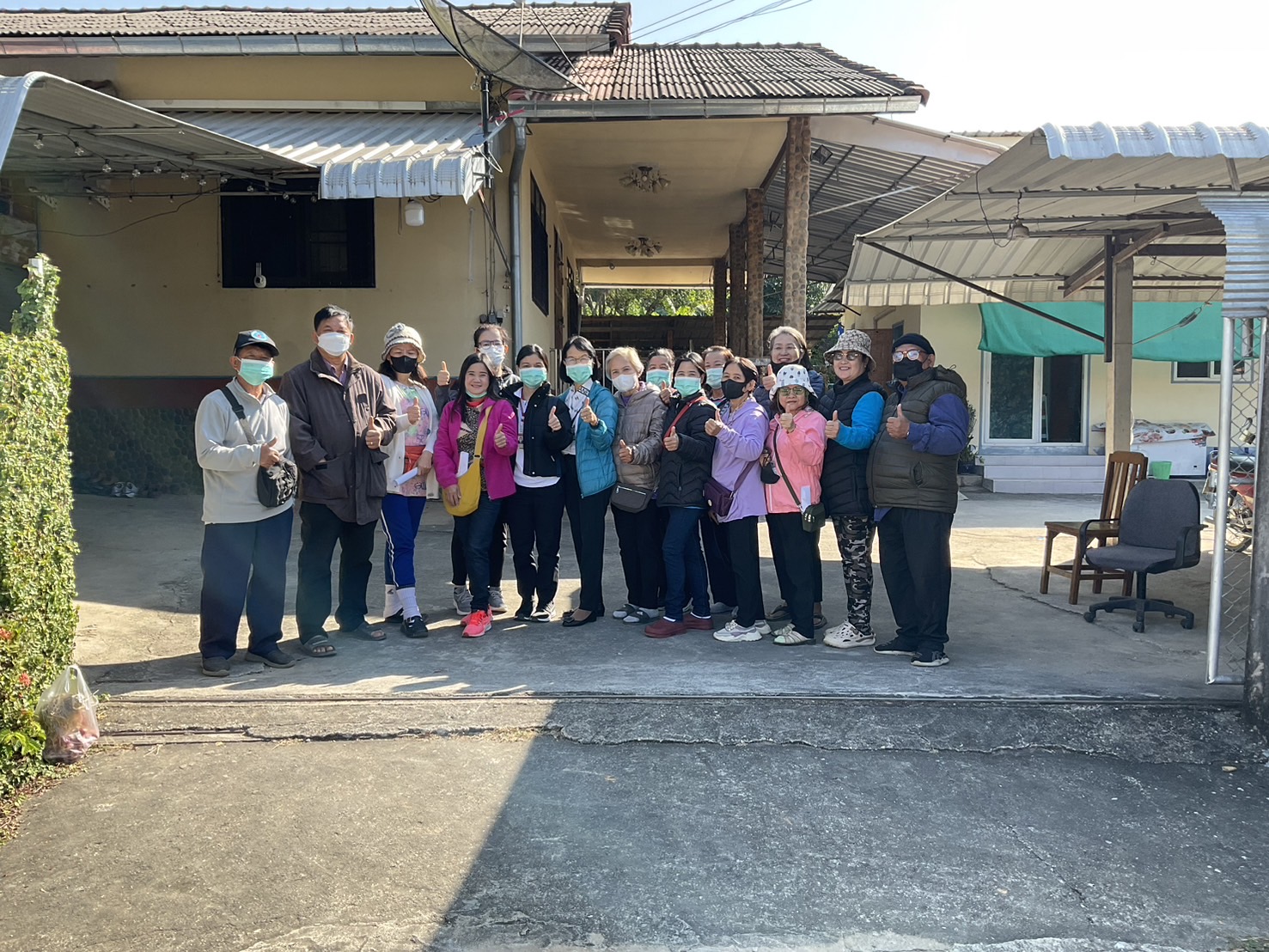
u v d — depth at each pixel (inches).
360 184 287.7
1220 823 140.3
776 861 128.0
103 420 419.2
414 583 226.5
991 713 169.3
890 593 209.3
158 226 414.0
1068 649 213.8
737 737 163.3
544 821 137.6
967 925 114.8
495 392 227.1
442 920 114.9
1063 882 124.0
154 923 114.2
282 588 201.5
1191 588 283.1
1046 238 340.2
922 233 316.5
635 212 609.9
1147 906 119.2
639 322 839.1
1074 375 582.2
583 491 227.8
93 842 131.6
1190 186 253.4
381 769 153.0
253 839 132.4
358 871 124.8
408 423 215.9
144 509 379.2
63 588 167.3
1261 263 163.0
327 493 203.6
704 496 220.2
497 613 244.4
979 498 519.5
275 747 160.9
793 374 203.9
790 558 213.8
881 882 123.5
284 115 404.8
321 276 416.2
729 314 712.4
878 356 650.8
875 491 199.8
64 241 411.5
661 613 239.9
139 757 156.9
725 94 358.3
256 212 413.7
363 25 435.2
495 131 346.0
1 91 184.2
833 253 634.8
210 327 417.1
